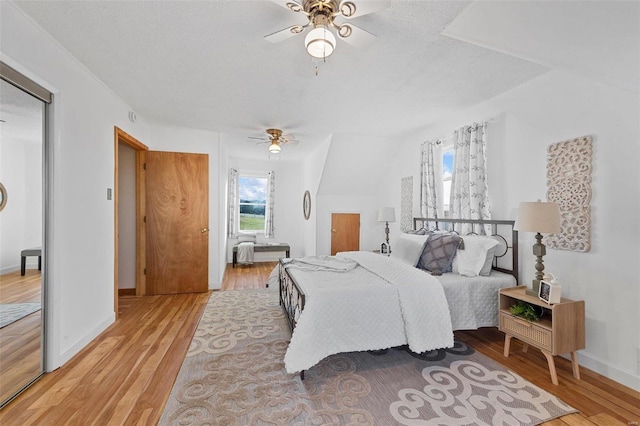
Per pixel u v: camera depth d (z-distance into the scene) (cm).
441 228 383
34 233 202
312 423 159
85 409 170
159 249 410
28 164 198
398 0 163
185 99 313
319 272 276
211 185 441
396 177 500
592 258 219
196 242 423
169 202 413
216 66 241
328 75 257
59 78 212
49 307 209
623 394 188
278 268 369
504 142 293
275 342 260
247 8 171
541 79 256
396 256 336
